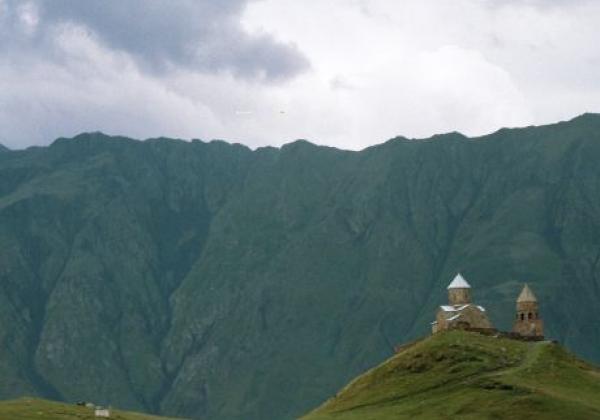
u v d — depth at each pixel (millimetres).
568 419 185875
